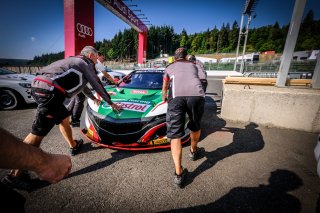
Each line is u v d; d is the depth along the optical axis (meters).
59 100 1.74
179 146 1.71
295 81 3.86
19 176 1.65
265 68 22.25
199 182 1.80
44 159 0.53
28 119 3.60
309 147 2.55
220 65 30.16
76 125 3.17
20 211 0.52
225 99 3.47
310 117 3.02
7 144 0.41
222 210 1.47
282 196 1.62
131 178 1.86
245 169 2.02
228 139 2.78
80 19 7.49
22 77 4.40
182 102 1.74
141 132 2.24
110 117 2.29
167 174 1.92
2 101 4.27
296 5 3.29
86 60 1.90
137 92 3.03
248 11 17.97
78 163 2.11
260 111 3.30
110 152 2.34
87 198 1.58
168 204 1.53
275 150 2.45
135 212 1.45
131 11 16.20
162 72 3.77
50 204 1.51
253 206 1.51
